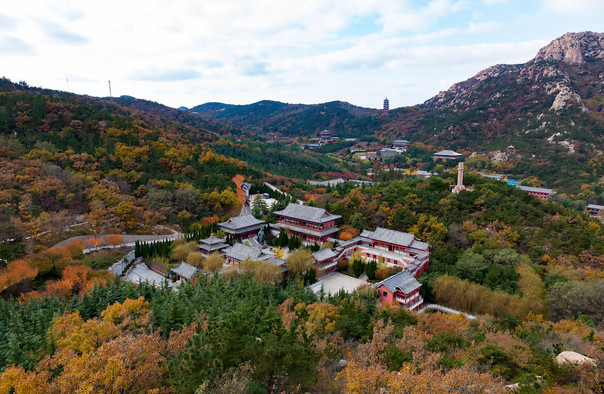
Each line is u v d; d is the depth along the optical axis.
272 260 81.62
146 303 51.22
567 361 35.50
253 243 100.31
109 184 110.31
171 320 46.88
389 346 36.16
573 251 84.81
